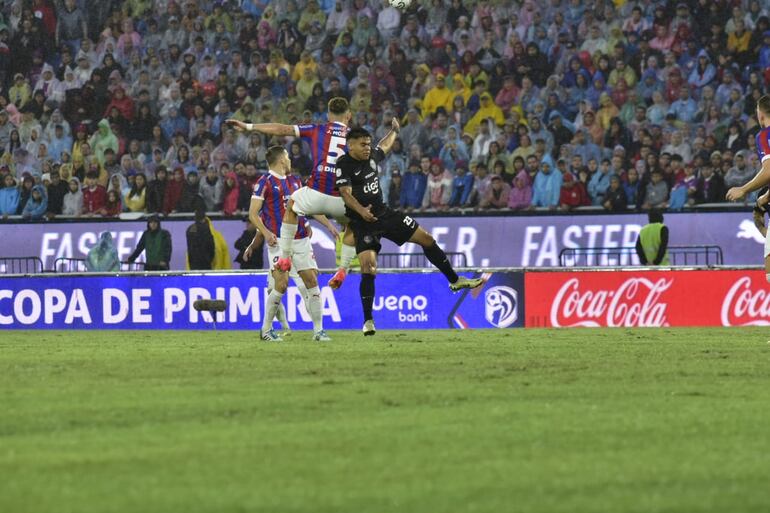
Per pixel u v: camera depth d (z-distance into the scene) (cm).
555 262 7094
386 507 1337
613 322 5716
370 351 3541
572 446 1747
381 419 2017
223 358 3291
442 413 2086
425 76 8181
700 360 3167
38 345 4153
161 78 8538
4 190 7919
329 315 5819
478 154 7656
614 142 7581
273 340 4309
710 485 1468
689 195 7038
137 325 6047
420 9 8450
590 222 7094
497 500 1377
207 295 5941
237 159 8088
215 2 8794
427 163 7494
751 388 2472
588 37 8100
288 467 1590
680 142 7462
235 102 8369
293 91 8369
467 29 8294
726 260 6950
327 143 3922
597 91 7888
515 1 8312
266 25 8669
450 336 4544
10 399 2320
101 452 1712
